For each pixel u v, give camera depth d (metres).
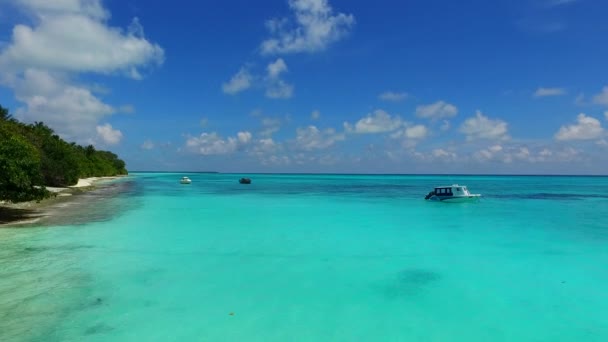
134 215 24.70
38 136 46.59
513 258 14.12
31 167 20.36
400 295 10.26
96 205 30.34
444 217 25.12
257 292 10.34
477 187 71.44
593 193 51.62
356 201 37.03
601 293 10.47
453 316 8.93
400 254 14.67
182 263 13.05
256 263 13.22
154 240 16.67
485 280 11.53
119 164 123.50
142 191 50.59
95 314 8.68
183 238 17.25
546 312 9.21
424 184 84.56
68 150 52.56
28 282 10.67
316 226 21.08
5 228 18.62
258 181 104.69
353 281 11.38
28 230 18.23
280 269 12.53
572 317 8.93
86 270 11.94
